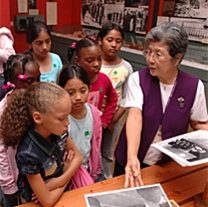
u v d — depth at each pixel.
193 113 1.27
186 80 1.22
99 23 4.84
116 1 4.42
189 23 3.60
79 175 1.20
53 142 1.00
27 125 0.93
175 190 1.09
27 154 0.91
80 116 1.33
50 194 0.97
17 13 4.51
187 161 1.01
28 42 2.03
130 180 1.07
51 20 5.02
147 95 1.24
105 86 1.73
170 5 3.73
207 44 3.45
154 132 1.26
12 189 1.21
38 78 1.34
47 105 0.86
